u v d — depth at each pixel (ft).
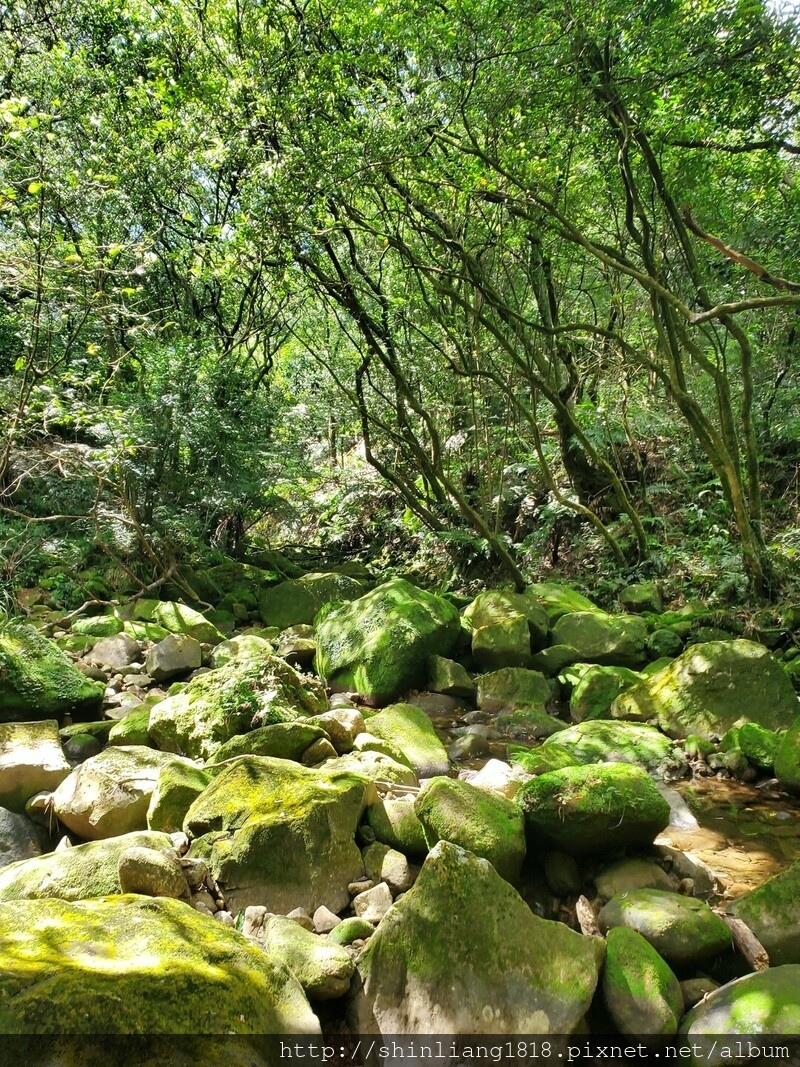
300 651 23.88
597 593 28.50
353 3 22.25
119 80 29.76
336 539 44.47
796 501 29.30
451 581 34.42
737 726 17.37
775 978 8.35
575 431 28.50
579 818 11.08
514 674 21.16
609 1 19.02
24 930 7.93
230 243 26.76
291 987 8.21
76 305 24.57
